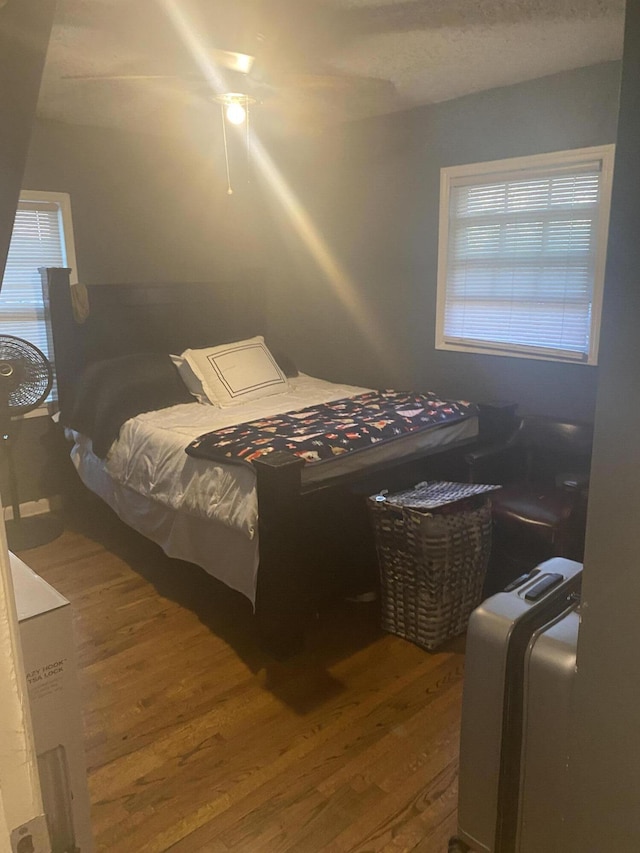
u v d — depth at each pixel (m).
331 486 2.56
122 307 3.95
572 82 3.04
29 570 1.26
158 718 2.17
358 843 1.69
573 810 1.00
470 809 1.46
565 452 3.17
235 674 2.40
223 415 3.29
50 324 3.70
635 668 0.88
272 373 3.91
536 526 2.70
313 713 2.19
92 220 3.94
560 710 1.26
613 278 0.81
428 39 2.60
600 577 0.89
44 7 0.69
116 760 1.98
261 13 2.22
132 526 3.22
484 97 3.38
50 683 1.13
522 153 3.29
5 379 3.35
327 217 4.29
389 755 1.99
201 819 1.77
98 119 3.68
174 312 4.17
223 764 1.96
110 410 3.32
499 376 3.62
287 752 2.01
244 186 4.57
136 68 2.84
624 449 0.83
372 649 2.55
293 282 4.59
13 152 0.69
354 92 3.10
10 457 3.61
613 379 0.83
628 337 0.80
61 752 1.17
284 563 2.38
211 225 4.46
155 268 4.25
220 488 2.58
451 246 3.71
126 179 4.03
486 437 3.29
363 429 2.86
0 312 3.73
